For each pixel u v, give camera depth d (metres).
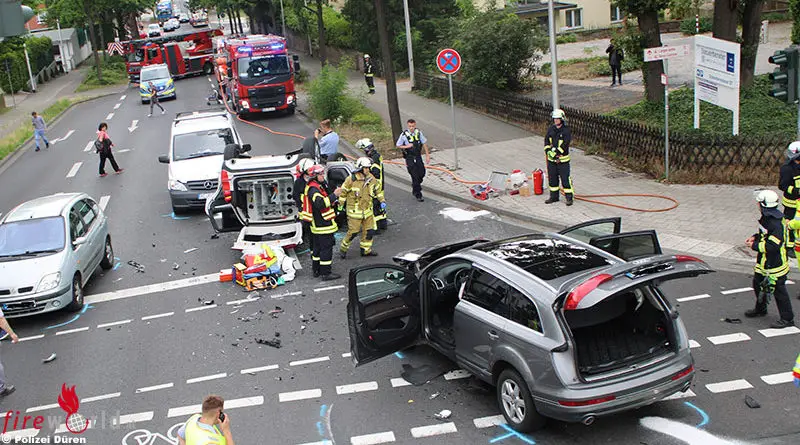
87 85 52.56
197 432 5.74
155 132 30.17
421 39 43.25
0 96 41.41
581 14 51.16
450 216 15.45
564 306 6.44
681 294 10.39
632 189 15.91
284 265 12.41
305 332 10.17
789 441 6.71
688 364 6.84
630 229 13.12
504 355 7.07
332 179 15.03
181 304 11.70
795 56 10.73
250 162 13.88
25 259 11.61
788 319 9.03
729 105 15.71
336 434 7.52
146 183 21.03
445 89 31.31
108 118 35.97
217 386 8.82
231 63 32.59
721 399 7.55
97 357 10.00
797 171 10.73
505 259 7.59
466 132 24.00
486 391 8.17
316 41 58.03
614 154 18.97
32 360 10.11
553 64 16.62
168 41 52.09
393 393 8.30
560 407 6.53
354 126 26.66
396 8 43.22
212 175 16.94
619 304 7.25
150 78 39.97
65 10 55.00
